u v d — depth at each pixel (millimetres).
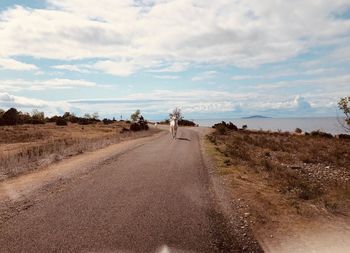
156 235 6902
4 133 39219
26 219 7758
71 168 14125
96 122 72438
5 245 6414
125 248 6316
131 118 75812
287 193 10578
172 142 26016
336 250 6477
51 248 6293
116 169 13750
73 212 8227
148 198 9422
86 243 6500
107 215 8016
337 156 20781
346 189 12203
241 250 6430
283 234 7215
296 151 23281
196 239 6777
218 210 8547
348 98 16031
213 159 16797
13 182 11867
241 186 11180
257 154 21031
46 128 49656
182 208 8602
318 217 8375
